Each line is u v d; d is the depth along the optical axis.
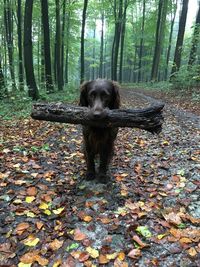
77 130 2.39
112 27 15.37
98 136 1.28
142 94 5.92
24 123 2.71
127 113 1.15
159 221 1.07
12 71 6.80
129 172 1.52
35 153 1.75
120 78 11.05
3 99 4.06
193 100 4.25
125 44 13.84
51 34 8.30
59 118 1.19
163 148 1.91
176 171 1.52
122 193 1.27
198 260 0.89
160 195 1.27
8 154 1.72
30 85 4.18
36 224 1.05
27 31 4.03
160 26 9.17
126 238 0.99
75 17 9.42
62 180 1.40
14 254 0.92
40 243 0.97
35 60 10.74
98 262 0.90
